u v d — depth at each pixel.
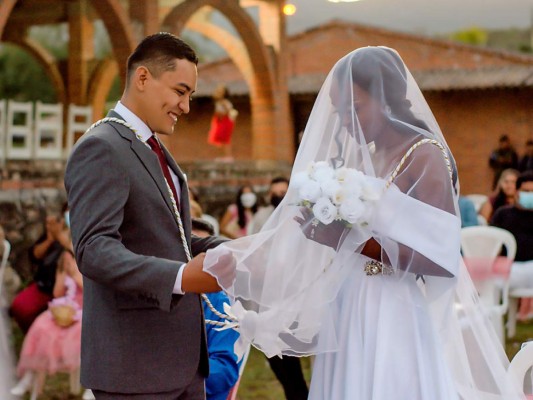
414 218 2.54
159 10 10.59
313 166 2.62
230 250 2.45
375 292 2.65
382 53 2.68
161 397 2.53
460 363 2.72
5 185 8.51
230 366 3.17
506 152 16.33
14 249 8.53
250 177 12.06
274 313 2.64
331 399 2.68
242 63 12.88
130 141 2.54
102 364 2.52
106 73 13.19
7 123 9.80
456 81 17.17
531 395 3.07
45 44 26.72
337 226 2.57
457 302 2.82
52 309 5.28
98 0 9.59
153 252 2.53
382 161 2.62
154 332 2.53
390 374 2.57
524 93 17.08
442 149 2.64
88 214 2.42
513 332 7.35
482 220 8.99
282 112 13.12
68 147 10.66
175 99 2.61
